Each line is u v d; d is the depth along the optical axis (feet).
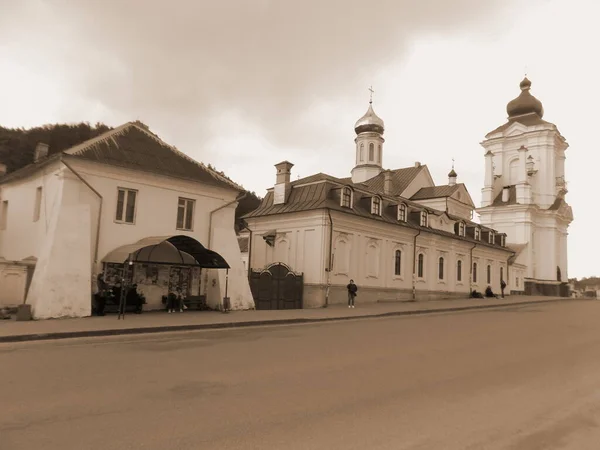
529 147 201.36
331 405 22.47
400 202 114.42
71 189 61.46
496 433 19.27
